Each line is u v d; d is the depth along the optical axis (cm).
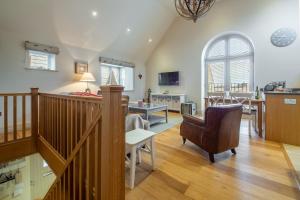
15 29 361
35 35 392
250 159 234
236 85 519
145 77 746
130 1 466
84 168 137
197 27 584
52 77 430
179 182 182
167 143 302
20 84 375
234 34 531
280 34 438
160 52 693
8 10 332
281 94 291
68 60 464
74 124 173
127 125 249
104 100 108
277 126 298
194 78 601
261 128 333
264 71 464
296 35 420
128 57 658
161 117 483
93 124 120
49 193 199
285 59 435
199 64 587
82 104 152
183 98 612
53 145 235
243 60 520
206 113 229
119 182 112
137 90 710
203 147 238
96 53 538
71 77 471
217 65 571
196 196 159
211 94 396
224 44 554
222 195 159
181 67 634
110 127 105
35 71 398
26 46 375
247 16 486
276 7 442
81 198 138
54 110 229
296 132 279
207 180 185
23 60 378
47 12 373
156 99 675
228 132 232
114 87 105
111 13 462
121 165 113
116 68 655
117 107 108
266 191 164
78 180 144
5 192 334
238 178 187
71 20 417
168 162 229
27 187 358
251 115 342
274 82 408
